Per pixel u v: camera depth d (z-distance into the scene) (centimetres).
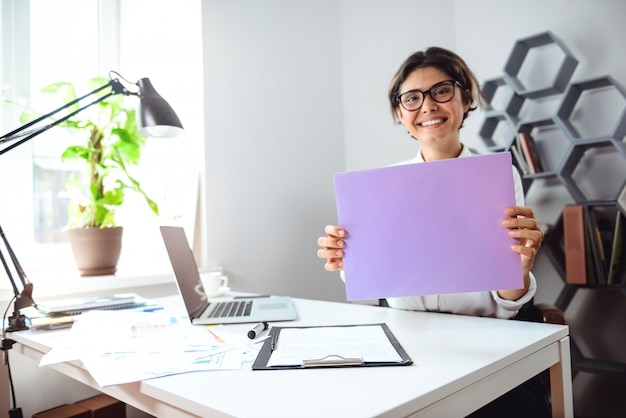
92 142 164
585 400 203
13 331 103
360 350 76
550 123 209
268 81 219
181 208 190
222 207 194
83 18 201
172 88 201
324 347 79
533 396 108
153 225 199
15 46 177
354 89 264
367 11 264
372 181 90
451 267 88
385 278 90
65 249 188
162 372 68
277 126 222
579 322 207
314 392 58
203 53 189
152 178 207
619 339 197
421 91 137
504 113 213
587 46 204
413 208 89
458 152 146
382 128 254
